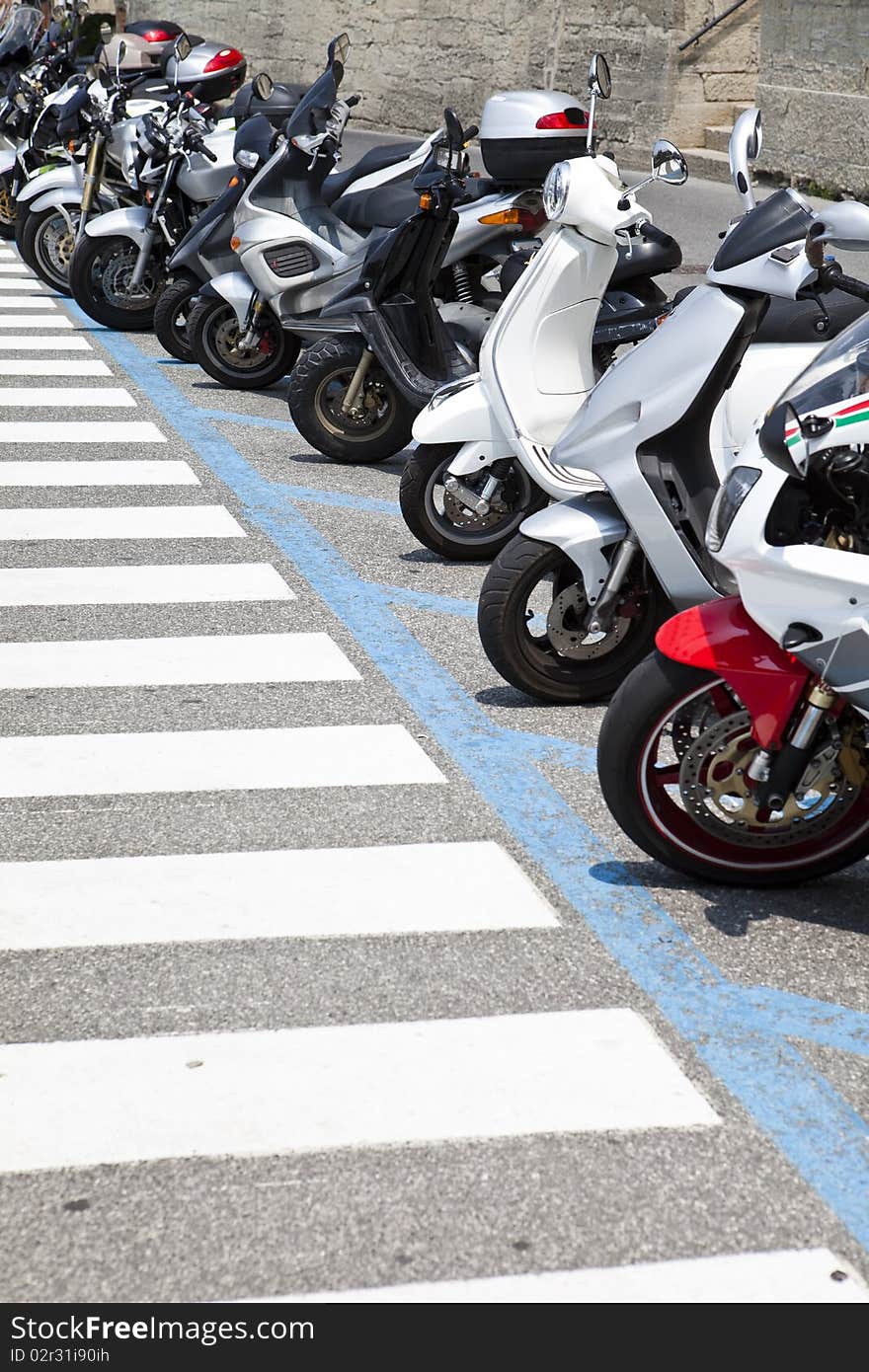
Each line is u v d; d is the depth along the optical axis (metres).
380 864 4.41
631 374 4.96
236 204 10.52
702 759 4.13
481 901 4.22
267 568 7.05
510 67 22.48
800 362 6.38
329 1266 2.92
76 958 3.90
